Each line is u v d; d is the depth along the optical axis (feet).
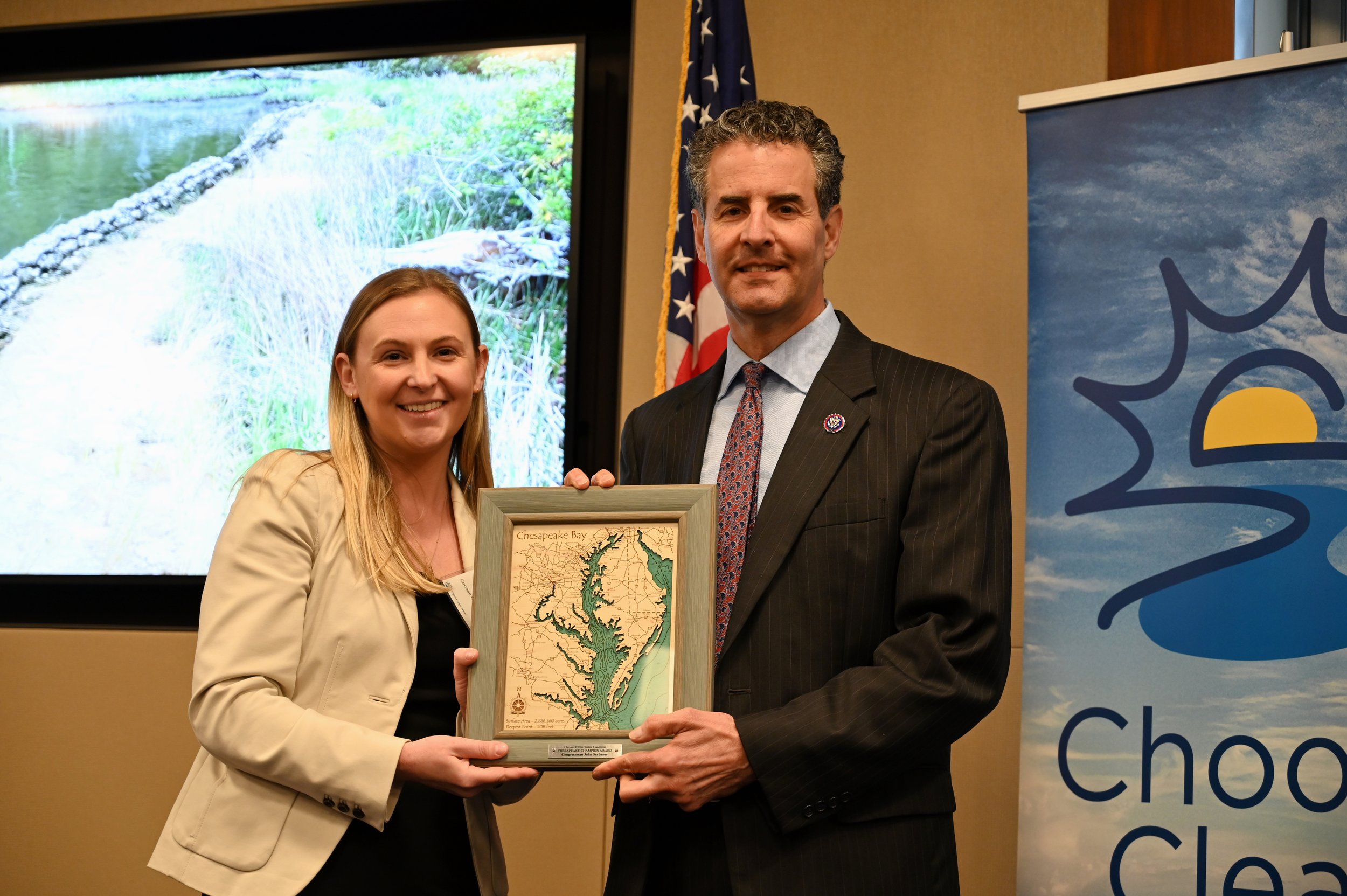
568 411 10.89
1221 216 7.77
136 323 11.75
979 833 9.48
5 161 12.14
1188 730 7.28
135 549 11.47
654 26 11.12
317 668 5.82
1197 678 7.32
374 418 6.19
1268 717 7.14
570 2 11.69
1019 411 9.89
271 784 5.63
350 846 5.59
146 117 11.99
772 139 6.09
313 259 11.55
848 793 5.16
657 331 10.69
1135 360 7.81
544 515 5.74
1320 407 7.34
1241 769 7.14
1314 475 7.27
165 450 11.55
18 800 11.10
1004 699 9.60
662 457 6.42
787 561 5.54
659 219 10.85
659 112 10.99
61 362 11.80
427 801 5.86
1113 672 7.51
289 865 5.49
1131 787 7.35
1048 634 7.70
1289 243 7.59
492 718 5.45
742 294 6.00
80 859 10.93
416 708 5.91
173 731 10.99
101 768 11.03
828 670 5.44
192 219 11.80
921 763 5.51
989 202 10.21
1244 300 7.63
